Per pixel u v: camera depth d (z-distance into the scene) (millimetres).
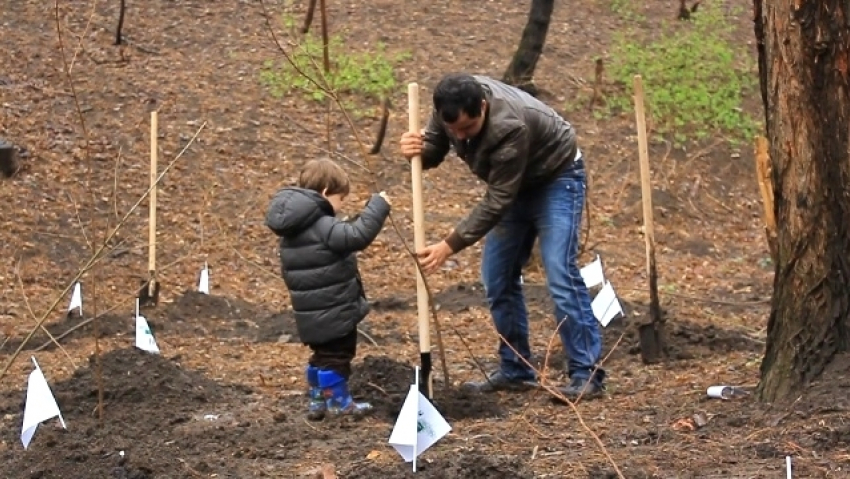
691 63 19141
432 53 18859
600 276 8117
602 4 21281
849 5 5531
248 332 9977
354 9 20094
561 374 7793
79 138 15352
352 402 6266
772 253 5973
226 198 14586
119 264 12648
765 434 5227
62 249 12797
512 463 4828
